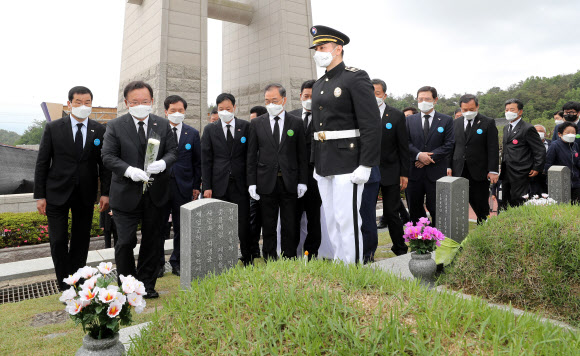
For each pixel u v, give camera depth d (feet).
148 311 11.36
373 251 14.76
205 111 42.47
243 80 54.29
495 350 4.31
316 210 16.61
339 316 5.03
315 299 5.49
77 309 6.32
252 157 15.51
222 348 5.03
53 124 12.89
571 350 4.49
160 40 39.86
